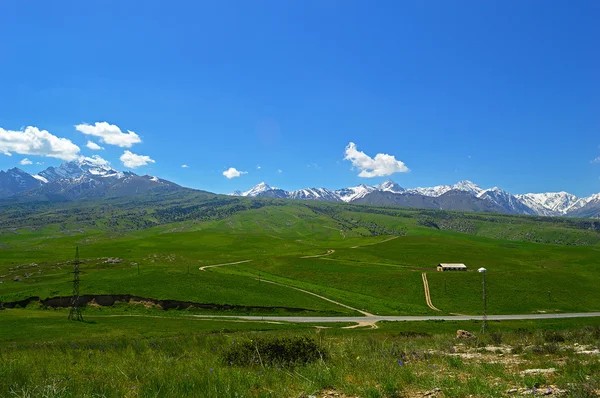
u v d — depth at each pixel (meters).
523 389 10.76
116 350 23.45
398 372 12.62
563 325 79.25
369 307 106.25
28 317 74.75
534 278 134.00
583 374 11.96
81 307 93.31
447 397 9.95
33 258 182.75
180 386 10.53
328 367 13.45
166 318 81.31
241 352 15.91
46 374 13.53
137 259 185.00
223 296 102.50
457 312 108.75
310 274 152.50
